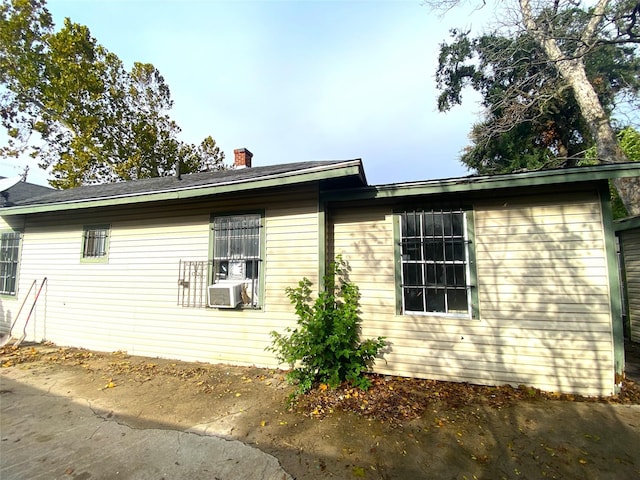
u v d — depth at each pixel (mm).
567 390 3906
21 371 5047
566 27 8938
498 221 4309
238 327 5234
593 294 3910
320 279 4746
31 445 2938
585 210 4012
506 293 4195
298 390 4020
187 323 5582
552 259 4078
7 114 16891
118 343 6086
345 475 2467
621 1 7992
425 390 4035
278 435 3074
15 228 7633
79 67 15914
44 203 6461
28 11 16031
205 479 2439
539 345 4031
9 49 15758
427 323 4457
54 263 6957
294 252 4980
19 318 7215
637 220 6422
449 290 4473
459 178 4137
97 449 2863
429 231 4602
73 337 6535
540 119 13016
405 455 2717
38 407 3758
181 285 5672
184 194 5145
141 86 19234
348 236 4945
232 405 3748
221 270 5508
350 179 4566
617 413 3355
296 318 4902
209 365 5238
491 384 4152
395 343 4559
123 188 7539
